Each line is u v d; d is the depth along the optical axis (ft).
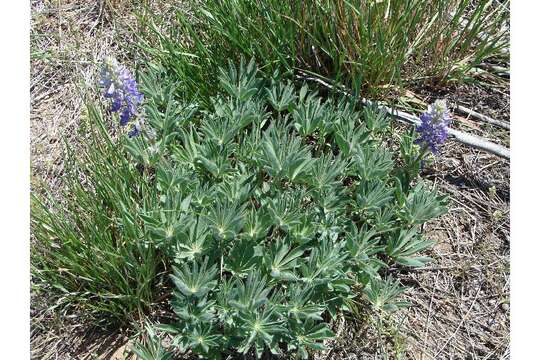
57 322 2.52
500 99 3.11
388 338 2.53
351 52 2.96
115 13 3.32
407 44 3.00
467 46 3.06
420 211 2.54
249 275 2.23
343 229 2.53
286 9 2.89
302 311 2.32
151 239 2.43
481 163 2.95
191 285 2.29
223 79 2.77
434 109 2.45
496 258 2.73
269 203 2.37
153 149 2.60
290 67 3.04
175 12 3.04
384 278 2.68
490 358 2.53
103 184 2.55
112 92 2.35
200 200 2.51
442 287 2.68
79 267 2.47
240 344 2.31
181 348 2.30
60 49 3.22
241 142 2.85
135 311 2.54
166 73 2.93
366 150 2.59
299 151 2.56
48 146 2.95
